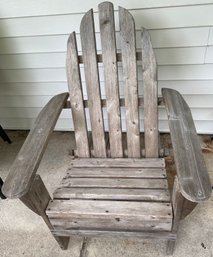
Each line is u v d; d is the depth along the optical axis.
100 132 1.24
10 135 2.03
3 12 1.35
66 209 0.95
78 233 1.04
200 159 0.78
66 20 1.34
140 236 1.00
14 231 1.31
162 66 1.44
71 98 1.20
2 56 1.55
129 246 1.18
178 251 1.14
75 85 1.18
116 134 1.23
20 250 1.23
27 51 1.50
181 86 1.52
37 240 1.26
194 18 1.25
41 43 1.45
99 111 1.21
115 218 0.92
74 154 1.29
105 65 1.14
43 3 1.30
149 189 1.01
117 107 1.19
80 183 1.08
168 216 0.88
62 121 1.90
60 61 1.52
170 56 1.39
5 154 1.86
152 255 1.13
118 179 1.08
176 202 0.82
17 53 1.52
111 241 1.21
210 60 1.38
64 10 1.31
